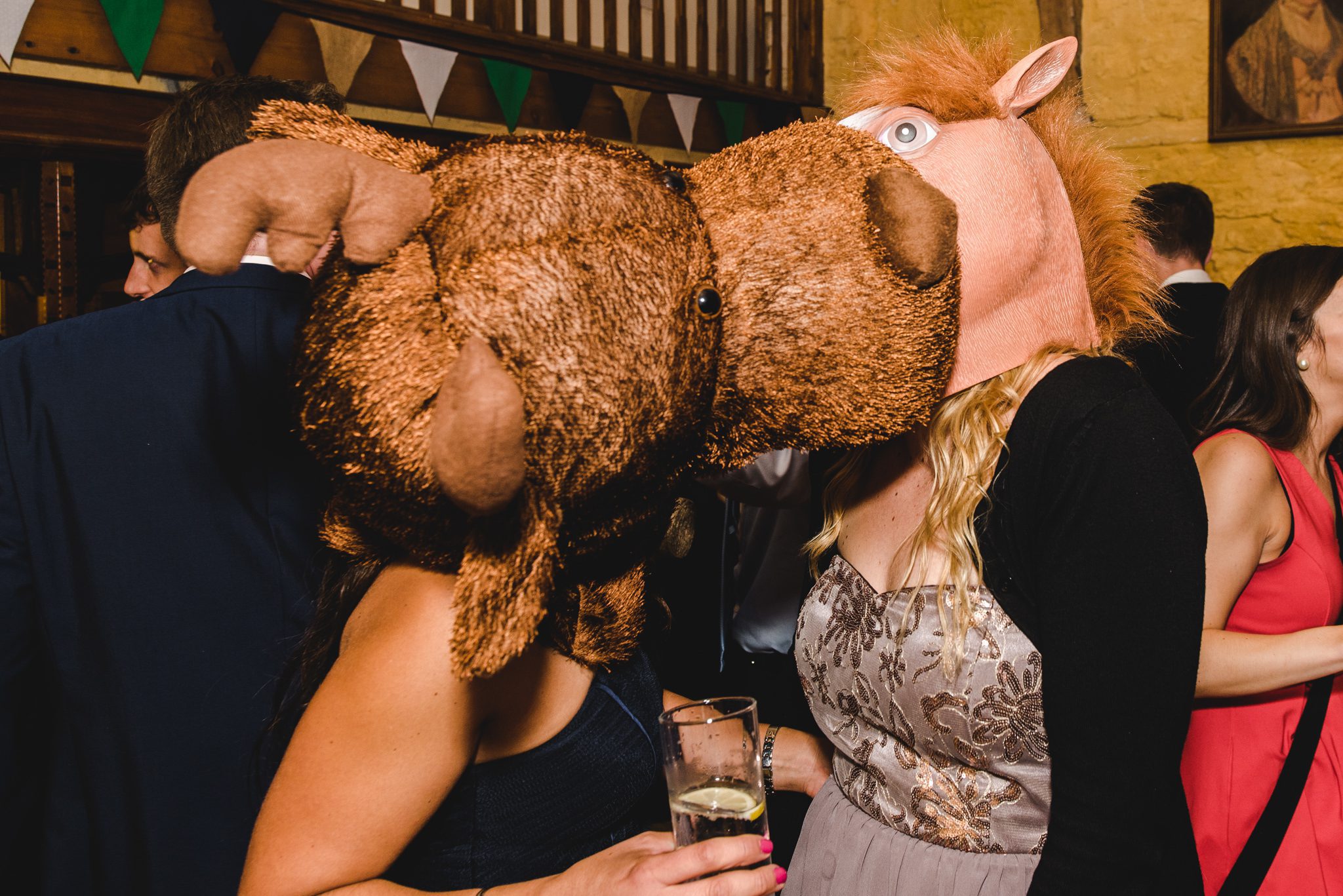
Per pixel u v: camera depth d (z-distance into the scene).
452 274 0.65
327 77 3.49
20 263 2.91
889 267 0.77
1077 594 0.87
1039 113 1.01
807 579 1.29
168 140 1.43
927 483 1.03
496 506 0.59
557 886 0.78
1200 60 5.19
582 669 0.91
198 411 1.34
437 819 0.86
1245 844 1.44
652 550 0.93
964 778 1.02
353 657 0.76
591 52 4.39
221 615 1.33
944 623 0.97
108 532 1.31
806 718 1.71
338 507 0.83
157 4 2.94
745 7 5.16
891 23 5.73
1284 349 1.45
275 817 0.76
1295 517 1.45
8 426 1.32
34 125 2.80
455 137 3.98
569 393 0.64
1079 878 0.87
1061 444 0.88
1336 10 4.83
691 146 5.03
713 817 0.79
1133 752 0.85
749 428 0.80
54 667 1.35
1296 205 5.07
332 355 0.66
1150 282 1.08
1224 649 1.39
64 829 1.38
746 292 0.75
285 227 0.60
